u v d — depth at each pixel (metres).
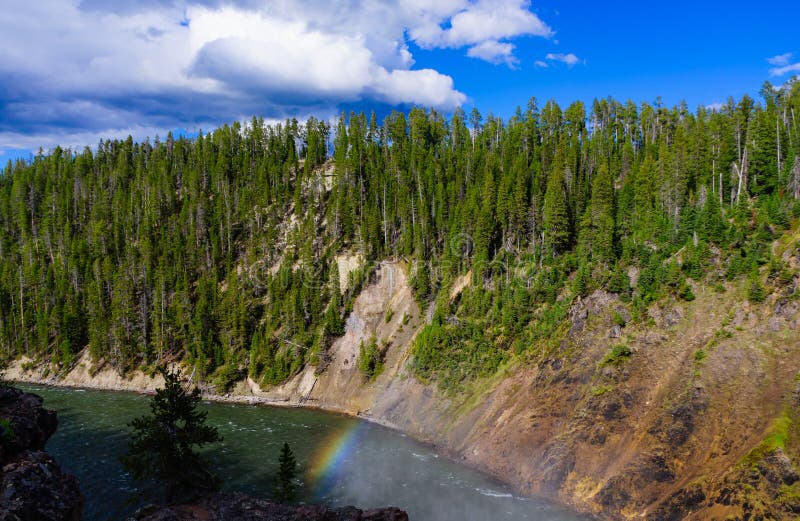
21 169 189.00
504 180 104.31
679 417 54.03
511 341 82.44
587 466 56.50
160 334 115.56
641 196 93.06
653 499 50.03
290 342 110.06
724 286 65.19
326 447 73.31
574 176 106.31
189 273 130.62
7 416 43.47
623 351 64.12
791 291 58.75
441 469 65.31
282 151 173.62
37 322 124.62
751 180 85.81
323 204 143.50
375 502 54.72
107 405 95.12
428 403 83.44
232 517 36.56
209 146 175.62
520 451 63.41
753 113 110.69
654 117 137.25
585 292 77.06
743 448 48.25
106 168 175.75
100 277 130.38
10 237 153.25
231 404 100.81
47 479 38.50
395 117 167.50
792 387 50.44
